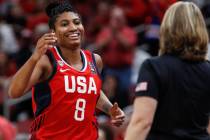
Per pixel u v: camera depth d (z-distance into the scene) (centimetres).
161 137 729
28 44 1852
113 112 852
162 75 730
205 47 750
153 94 723
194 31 739
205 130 750
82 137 849
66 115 838
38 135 844
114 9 2025
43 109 838
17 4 2330
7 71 1906
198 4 2070
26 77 794
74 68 851
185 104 733
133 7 2102
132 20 2100
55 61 838
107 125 1324
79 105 843
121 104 1672
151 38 1959
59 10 851
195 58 744
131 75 1838
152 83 727
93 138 860
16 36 2195
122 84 1778
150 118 716
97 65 892
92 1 2362
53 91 831
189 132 734
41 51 782
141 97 724
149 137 732
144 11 2078
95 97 859
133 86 1758
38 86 842
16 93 805
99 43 1855
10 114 1758
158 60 742
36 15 2158
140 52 1955
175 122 730
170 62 740
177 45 743
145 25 2036
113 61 1833
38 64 829
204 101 744
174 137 729
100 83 869
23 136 1636
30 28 2131
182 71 738
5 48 2138
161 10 1659
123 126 1313
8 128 1239
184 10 748
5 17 2281
